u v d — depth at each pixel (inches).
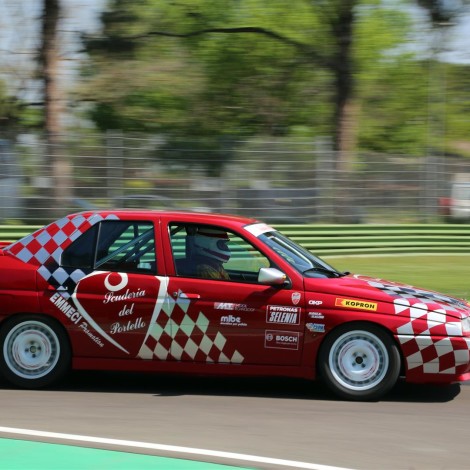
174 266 572.1
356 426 482.6
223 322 558.6
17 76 1731.1
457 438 461.4
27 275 577.3
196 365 565.3
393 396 569.3
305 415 508.1
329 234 1385.3
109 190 1270.9
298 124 2201.0
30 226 1224.8
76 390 577.0
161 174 1299.2
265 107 2181.3
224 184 1328.7
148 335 565.6
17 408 518.9
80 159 1253.7
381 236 1430.9
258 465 400.5
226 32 2055.9
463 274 1195.9
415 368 547.5
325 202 1387.8
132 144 1283.2
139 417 497.0
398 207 1454.2
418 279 1133.1
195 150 1314.0
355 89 1865.2
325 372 552.1
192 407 527.2
